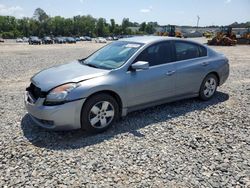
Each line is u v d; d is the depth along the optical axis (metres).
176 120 5.22
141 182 3.22
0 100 6.47
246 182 3.25
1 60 15.25
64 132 4.59
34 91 4.52
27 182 3.19
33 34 127.38
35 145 4.12
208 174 3.40
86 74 4.55
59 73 4.67
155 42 5.32
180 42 5.77
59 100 4.14
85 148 4.04
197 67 5.91
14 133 4.53
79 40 91.00
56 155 3.82
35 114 4.32
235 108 6.02
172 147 4.10
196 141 4.33
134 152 3.93
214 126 4.97
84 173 3.38
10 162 3.62
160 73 5.21
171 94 5.55
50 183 3.17
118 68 4.77
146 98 5.12
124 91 4.73
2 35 113.38
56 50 26.62
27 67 12.30
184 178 3.31
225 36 36.19
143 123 5.04
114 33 140.00
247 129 4.86
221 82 6.66
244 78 9.56
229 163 3.67
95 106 4.45
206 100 6.48
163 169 3.50
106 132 4.62
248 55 19.72
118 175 3.35
